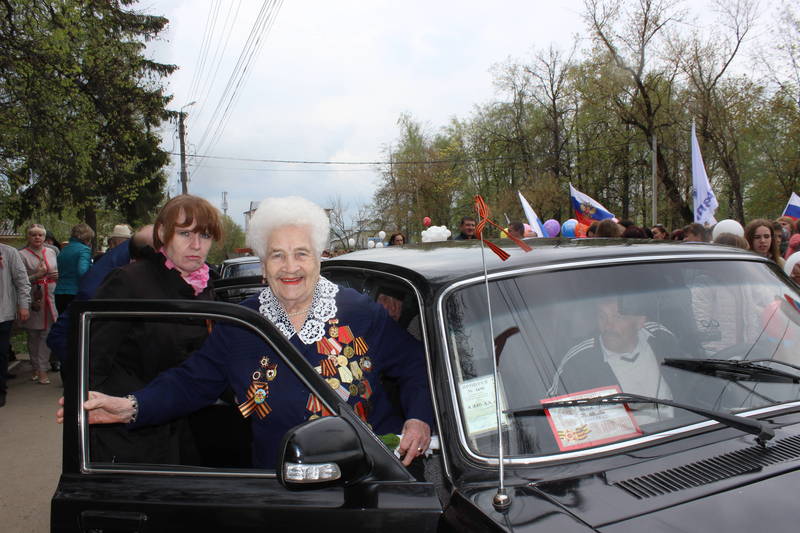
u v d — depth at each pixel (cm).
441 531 154
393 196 4947
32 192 1455
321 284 214
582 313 204
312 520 161
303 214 201
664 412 187
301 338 203
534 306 201
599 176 3672
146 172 2603
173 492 176
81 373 187
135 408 195
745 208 3191
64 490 183
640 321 209
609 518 142
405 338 217
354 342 207
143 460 208
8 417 665
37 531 403
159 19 2112
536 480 162
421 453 188
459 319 193
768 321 225
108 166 1777
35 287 804
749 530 136
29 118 1115
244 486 174
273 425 191
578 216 1139
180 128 2644
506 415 177
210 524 168
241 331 198
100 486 182
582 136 3722
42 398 745
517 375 186
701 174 1094
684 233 754
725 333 220
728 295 227
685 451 171
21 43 1038
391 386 248
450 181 4825
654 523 139
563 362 192
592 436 176
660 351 209
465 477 165
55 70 1102
